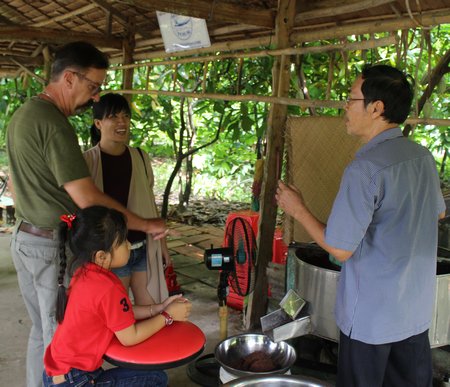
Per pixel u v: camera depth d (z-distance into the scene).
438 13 2.73
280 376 2.10
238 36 4.32
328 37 3.33
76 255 1.90
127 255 2.00
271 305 3.50
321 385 2.04
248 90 5.32
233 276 2.94
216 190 9.13
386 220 1.76
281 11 3.41
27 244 2.20
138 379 1.97
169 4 3.18
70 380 1.87
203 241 6.06
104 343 1.89
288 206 2.04
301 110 4.62
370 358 1.83
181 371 3.04
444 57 3.56
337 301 1.96
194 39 4.19
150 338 1.96
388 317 1.79
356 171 1.74
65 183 2.13
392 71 1.78
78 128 7.19
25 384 2.87
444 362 2.75
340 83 4.66
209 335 3.55
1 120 7.44
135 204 2.82
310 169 3.19
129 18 5.09
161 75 6.93
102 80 2.24
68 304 1.89
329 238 1.77
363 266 1.81
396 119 1.81
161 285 2.88
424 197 1.82
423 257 1.84
